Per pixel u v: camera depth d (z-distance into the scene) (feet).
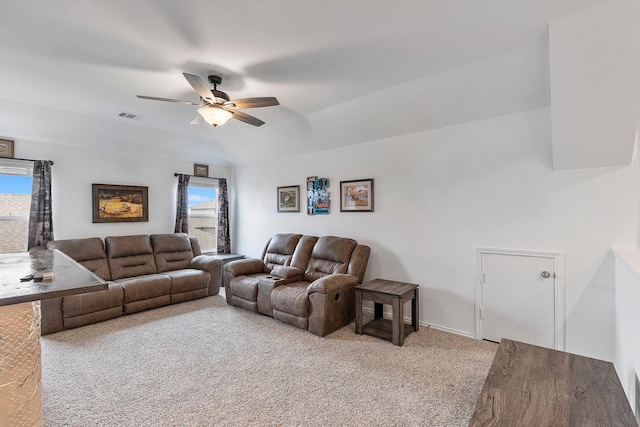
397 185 12.12
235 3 5.84
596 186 8.08
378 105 10.93
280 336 10.37
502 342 6.64
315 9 6.05
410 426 5.98
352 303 11.64
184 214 17.70
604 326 7.93
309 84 9.64
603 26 6.21
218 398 6.91
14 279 4.66
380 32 6.88
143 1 5.79
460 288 10.48
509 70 8.22
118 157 15.65
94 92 10.25
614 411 4.24
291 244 14.48
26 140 13.03
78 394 7.06
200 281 14.75
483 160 9.98
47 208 13.16
